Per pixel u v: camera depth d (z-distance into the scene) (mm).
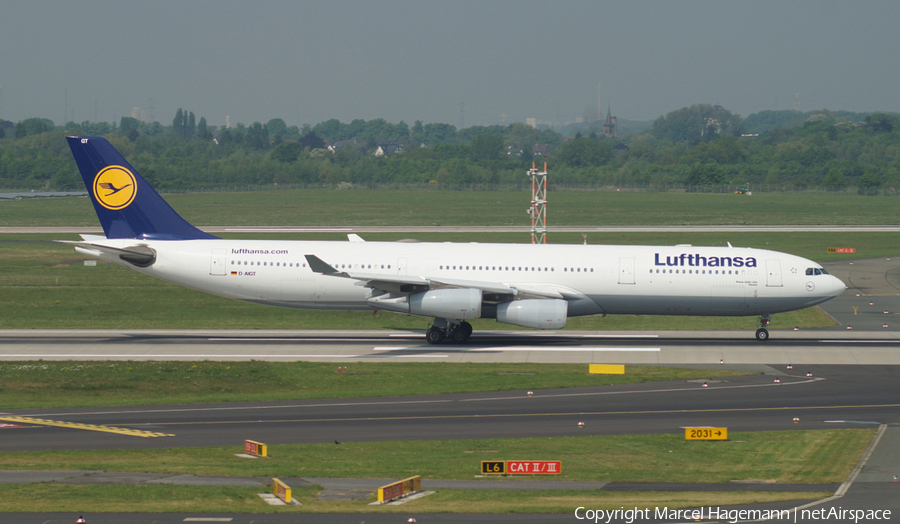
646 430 125625
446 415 134250
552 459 109375
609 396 147375
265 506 87312
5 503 86875
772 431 124938
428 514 85438
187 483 94938
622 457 110938
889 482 99250
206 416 133250
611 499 91688
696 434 120250
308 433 122875
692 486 97562
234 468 102375
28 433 121625
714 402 143375
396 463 106500
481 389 153000
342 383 159875
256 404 141750
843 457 110500
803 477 101438
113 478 96812
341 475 99938
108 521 82000
